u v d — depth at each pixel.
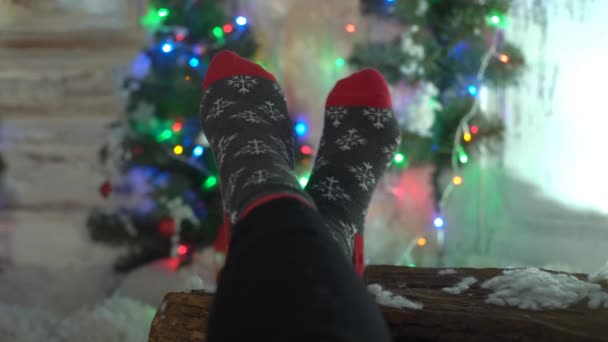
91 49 2.06
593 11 1.61
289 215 0.68
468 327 0.78
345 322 0.53
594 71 1.62
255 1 1.82
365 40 1.72
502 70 1.52
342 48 1.82
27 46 2.09
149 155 1.51
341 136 1.09
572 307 0.81
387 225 1.72
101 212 1.60
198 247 1.58
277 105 1.08
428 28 1.50
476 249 1.68
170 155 1.51
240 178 0.80
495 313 0.79
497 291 0.85
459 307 0.82
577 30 1.63
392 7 1.55
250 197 0.74
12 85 2.06
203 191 1.53
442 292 0.87
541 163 1.67
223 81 1.10
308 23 1.84
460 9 1.46
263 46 1.75
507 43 1.54
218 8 1.50
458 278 0.91
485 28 1.49
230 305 0.58
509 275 0.87
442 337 0.79
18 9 2.12
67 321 1.33
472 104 1.51
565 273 0.89
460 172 1.60
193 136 1.50
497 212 1.70
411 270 0.94
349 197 0.97
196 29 1.50
